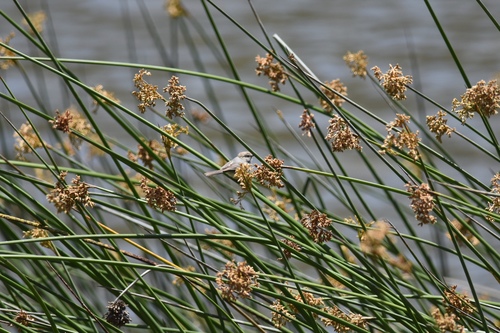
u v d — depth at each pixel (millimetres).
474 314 6965
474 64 25297
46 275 8312
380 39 27906
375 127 21250
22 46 25969
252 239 6430
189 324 8148
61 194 6668
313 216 6574
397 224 16609
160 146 8570
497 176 6699
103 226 7281
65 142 9961
